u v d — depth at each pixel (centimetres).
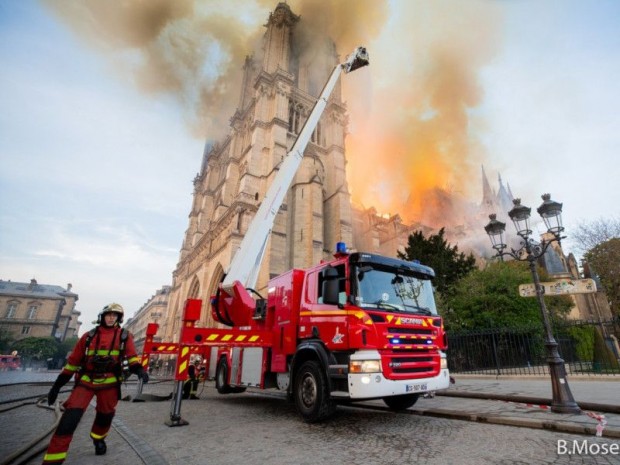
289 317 757
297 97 4331
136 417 706
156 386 1608
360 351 569
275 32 4531
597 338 1908
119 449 449
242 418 689
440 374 639
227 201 4031
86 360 404
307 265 3247
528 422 533
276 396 1121
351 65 1409
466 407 712
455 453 410
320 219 3447
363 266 645
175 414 622
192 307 686
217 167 5378
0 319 7412
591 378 1202
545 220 728
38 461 394
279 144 3603
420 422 612
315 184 3550
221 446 469
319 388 612
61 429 357
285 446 466
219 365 1102
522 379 1303
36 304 7894
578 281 692
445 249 2336
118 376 418
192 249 4850
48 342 6688
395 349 593
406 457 402
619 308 3144
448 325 1986
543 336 1747
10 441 475
